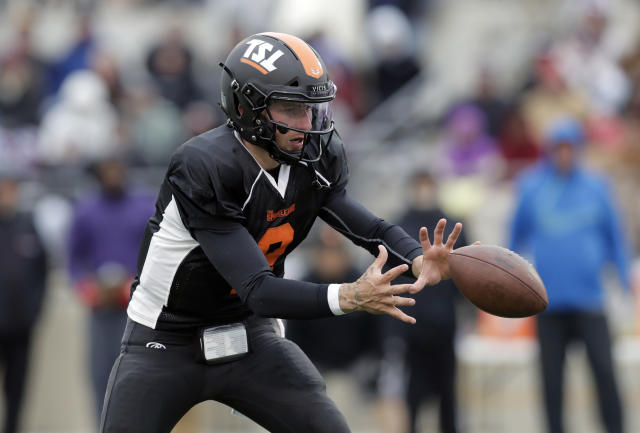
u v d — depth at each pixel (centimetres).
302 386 1262
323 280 2298
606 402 2169
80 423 2806
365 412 2658
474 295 1168
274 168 1202
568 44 3347
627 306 2761
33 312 2391
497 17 3700
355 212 1279
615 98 3291
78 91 2936
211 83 3231
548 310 2195
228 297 1252
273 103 1166
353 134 3120
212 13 3759
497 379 2647
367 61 3381
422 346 2227
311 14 3350
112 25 3825
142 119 2986
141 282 1255
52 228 2823
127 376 1238
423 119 3244
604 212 2214
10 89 3072
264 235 1219
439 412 2272
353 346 2323
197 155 1167
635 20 3822
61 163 2895
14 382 2392
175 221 1205
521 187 2277
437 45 3662
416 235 2236
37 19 3741
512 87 3478
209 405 2652
